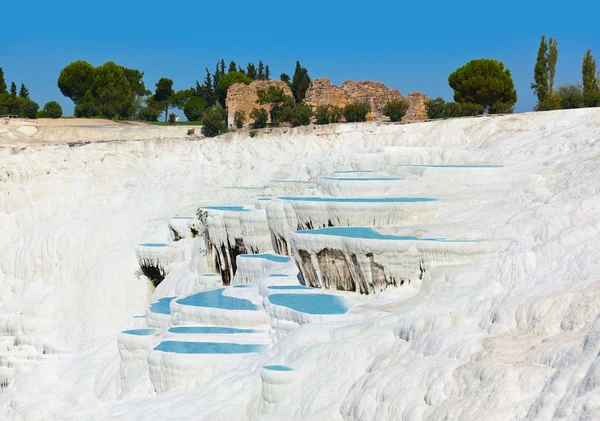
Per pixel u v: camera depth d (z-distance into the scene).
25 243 69.88
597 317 26.08
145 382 41.22
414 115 81.56
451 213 42.72
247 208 56.62
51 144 76.94
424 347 30.03
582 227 33.41
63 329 62.28
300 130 73.19
